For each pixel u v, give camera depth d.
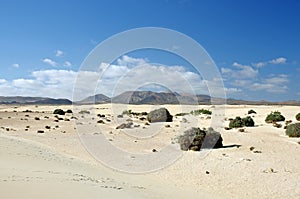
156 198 12.45
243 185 16.16
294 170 18.89
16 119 46.94
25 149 22.11
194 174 18.52
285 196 14.30
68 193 10.01
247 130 37.41
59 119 49.72
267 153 24.11
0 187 9.51
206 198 13.84
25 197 8.83
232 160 21.83
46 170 14.97
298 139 30.66
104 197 10.34
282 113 55.75
